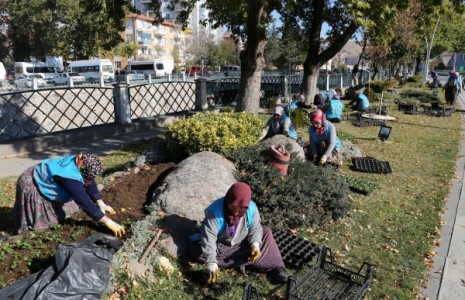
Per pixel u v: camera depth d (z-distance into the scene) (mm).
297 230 5074
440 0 15945
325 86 24109
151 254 3773
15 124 11461
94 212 3855
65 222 4180
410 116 15555
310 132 6719
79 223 4172
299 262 4168
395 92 23953
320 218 5281
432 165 8531
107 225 3904
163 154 6074
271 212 4855
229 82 17156
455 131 12617
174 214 4336
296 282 3439
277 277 3885
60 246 3225
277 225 4840
